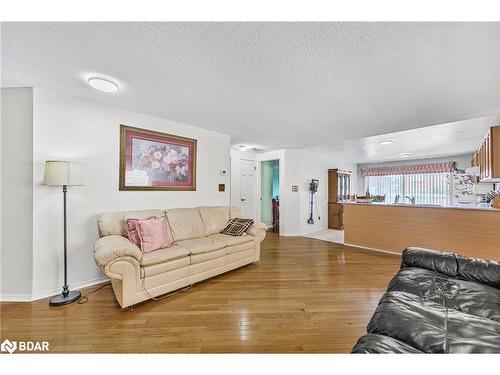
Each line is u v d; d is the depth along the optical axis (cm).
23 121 230
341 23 138
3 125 232
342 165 767
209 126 370
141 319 196
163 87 229
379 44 158
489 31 143
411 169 725
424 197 706
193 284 271
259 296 242
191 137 371
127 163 297
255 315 204
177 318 198
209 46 162
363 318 199
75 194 255
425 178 706
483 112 287
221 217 372
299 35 149
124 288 204
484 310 130
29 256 229
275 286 268
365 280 286
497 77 200
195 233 324
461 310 133
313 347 162
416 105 266
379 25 140
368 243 450
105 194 279
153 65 188
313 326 187
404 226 404
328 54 170
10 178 231
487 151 368
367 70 192
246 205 594
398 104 264
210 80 212
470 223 340
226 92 239
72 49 166
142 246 245
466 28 140
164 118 331
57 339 168
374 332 114
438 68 187
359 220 464
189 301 229
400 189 756
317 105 271
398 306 129
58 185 228
